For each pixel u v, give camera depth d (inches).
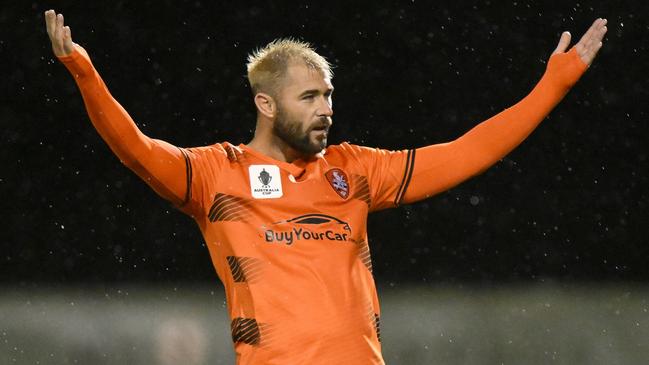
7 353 1386.6
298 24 2004.2
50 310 1738.4
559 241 2053.4
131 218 2039.9
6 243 1991.9
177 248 2041.1
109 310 1760.6
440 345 1448.1
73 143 2021.4
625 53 2000.5
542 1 1968.5
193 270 2034.9
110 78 1961.1
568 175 2063.2
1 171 2005.4
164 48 1972.2
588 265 2031.3
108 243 2023.9
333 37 2015.3
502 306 1777.8
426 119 2020.2
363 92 2027.6
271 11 1994.3
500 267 2039.9
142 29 1962.4
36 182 2018.9
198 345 1430.9
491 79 2003.0
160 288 1984.5
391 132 2021.4
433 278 2039.9
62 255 2003.0
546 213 2062.0
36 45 1946.4
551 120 2060.8
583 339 1471.5
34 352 1395.2
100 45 1951.3
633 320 1615.4
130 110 1966.0
